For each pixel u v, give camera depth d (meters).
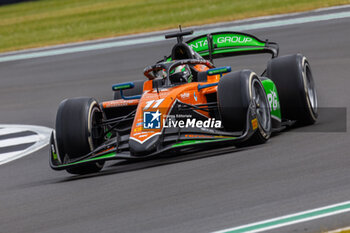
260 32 64.12
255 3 87.56
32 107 49.53
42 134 39.59
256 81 25.91
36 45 83.75
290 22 67.19
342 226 15.79
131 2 133.50
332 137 25.67
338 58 47.06
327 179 19.73
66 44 80.44
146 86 28.55
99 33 84.81
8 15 147.88
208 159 24.81
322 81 40.34
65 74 60.88
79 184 24.64
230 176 21.77
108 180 24.42
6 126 44.25
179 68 28.02
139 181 23.27
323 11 70.94
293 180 20.19
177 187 21.48
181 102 25.44
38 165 30.80
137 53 64.50
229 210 18.30
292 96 28.55
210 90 26.98
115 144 25.47
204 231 16.95
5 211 22.48
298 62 28.86
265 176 21.12
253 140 25.58
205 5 97.06
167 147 23.25
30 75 63.59
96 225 18.89
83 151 25.66
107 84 52.47
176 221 18.11
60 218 20.27
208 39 33.19
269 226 16.55
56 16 124.88
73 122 25.70
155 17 92.44
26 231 19.50
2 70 68.94
